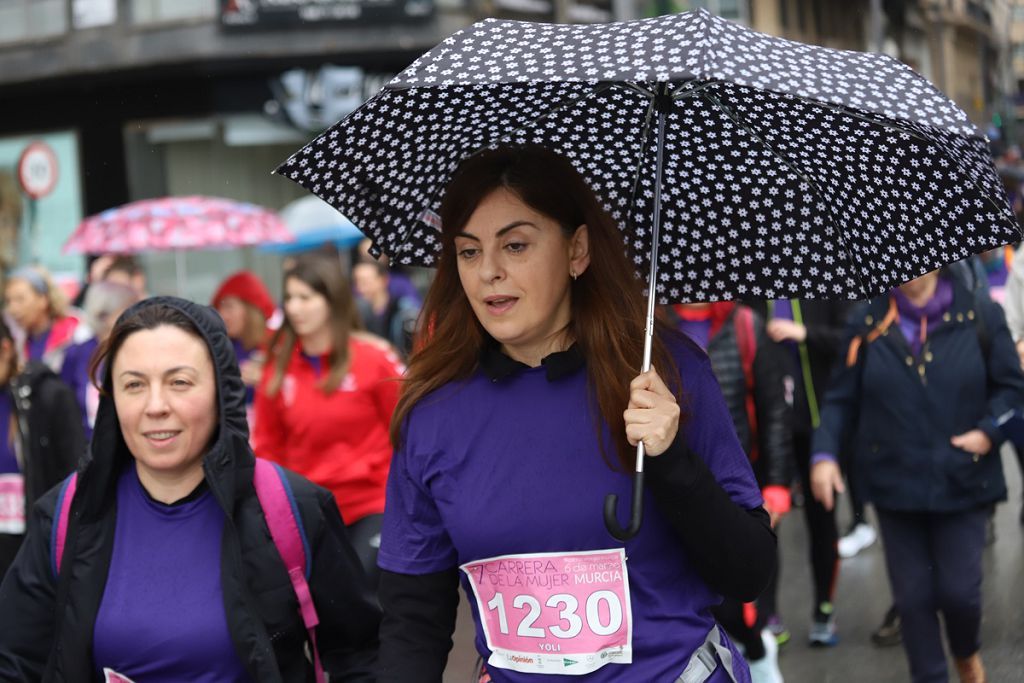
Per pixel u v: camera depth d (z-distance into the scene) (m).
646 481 2.78
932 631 5.66
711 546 2.78
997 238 2.96
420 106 3.01
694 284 3.28
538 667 2.82
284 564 3.23
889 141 2.89
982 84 21.16
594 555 2.81
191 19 21.59
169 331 3.18
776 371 5.96
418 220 3.23
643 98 3.07
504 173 2.83
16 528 5.99
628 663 2.81
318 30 21.48
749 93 2.92
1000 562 9.00
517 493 2.84
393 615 3.01
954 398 5.62
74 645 3.15
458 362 2.96
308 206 16.95
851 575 9.00
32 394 6.00
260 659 3.14
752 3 29.66
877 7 21.33
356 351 6.31
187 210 13.84
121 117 22.31
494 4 22.47
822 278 3.21
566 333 2.95
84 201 22.69
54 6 22.45
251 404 8.08
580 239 2.92
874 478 5.73
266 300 8.31
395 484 3.03
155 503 3.25
